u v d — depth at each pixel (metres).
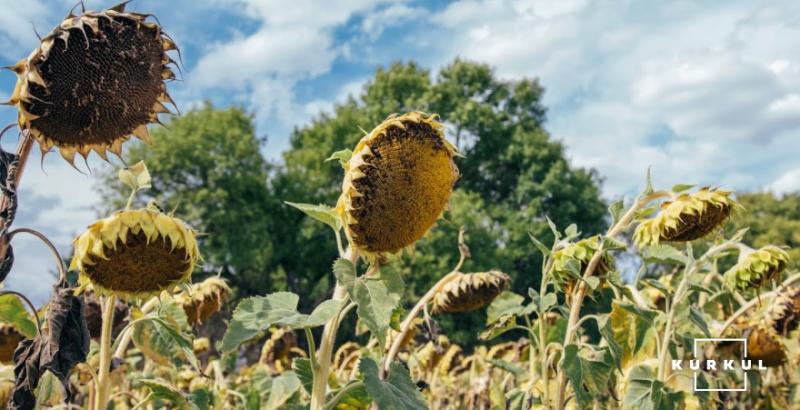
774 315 4.93
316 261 42.19
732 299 5.37
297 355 6.96
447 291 4.16
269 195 41.72
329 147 45.44
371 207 2.76
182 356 3.58
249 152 42.31
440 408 6.47
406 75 49.59
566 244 4.05
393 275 2.91
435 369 6.55
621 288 3.96
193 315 4.42
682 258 4.04
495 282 4.10
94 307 4.00
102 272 2.67
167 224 2.67
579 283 3.88
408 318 4.12
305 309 42.41
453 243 36.50
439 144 2.88
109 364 3.05
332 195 44.00
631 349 4.27
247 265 39.53
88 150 2.74
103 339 3.05
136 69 2.69
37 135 2.56
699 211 3.62
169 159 38.97
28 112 2.50
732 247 4.27
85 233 2.62
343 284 2.58
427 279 34.19
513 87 53.19
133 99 2.72
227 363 6.61
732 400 5.60
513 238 42.19
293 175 43.69
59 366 2.64
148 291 2.77
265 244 39.88
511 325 4.21
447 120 49.06
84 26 2.55
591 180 48.66
